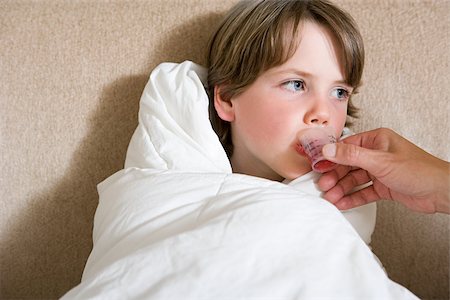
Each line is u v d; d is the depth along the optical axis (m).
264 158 0.80
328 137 0.74
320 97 0.75
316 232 0.57
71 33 0.89
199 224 0.62
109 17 0.90
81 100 0.90
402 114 0.94
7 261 0.93
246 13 0.81
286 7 0.78
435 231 0.94
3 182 0.91
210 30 0.92
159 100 0.81
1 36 0.89
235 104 0.82
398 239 0.95
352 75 0.79
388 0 0.92
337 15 0.78
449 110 0.93
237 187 0.67
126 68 0.91
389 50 0.92
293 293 0.52
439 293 0.95
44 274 0.94
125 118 0.91
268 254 0.54
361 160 0.71
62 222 0.92
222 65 0.83
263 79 0.77
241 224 0.57
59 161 0.91
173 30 0.91
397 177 0.72
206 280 0.52
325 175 0.78
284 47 0.75
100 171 0.92
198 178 0.69
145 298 0.51
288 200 0.61
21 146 0.91
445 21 0.92
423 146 0.94
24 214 0.92
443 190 0.71
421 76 0.93
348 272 0.54
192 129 0.79
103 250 0.67
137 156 0.81
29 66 0.89
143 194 0.69
